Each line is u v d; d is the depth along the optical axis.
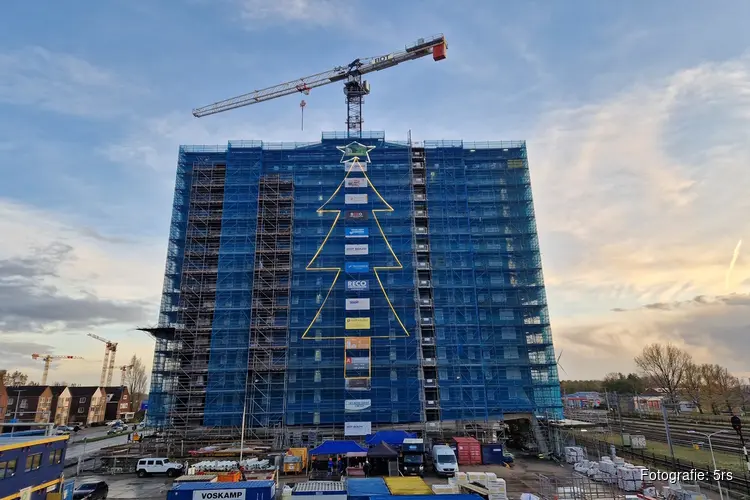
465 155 82.19
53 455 34.91
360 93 109.81
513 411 67.69
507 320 72.56
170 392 68.00
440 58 106.31
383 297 72.44
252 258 73.75
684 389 120.88
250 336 69.31
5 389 114.81
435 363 69.19
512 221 78.19
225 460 54.06
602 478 45.00
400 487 31.62
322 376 68.94
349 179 78.50
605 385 159.38
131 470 54.59
